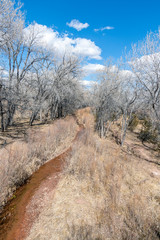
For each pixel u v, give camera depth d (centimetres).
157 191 529
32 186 578
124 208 436
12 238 362
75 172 649
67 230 373
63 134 1207
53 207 461
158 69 594
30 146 789
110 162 676
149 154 955
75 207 453
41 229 384
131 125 1633
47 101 2050
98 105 1343
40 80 1559
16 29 1005
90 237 342
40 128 1474
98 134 1396
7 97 940
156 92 655
